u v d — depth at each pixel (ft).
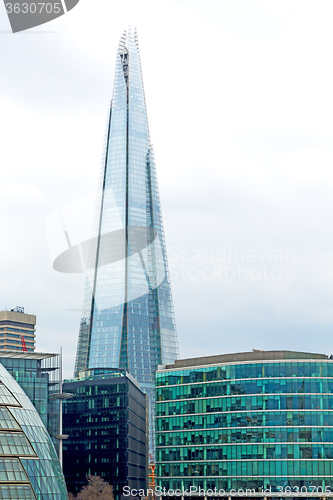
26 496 413.59
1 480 411.75
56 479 444.96
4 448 427.74
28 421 459.32
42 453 447.83
